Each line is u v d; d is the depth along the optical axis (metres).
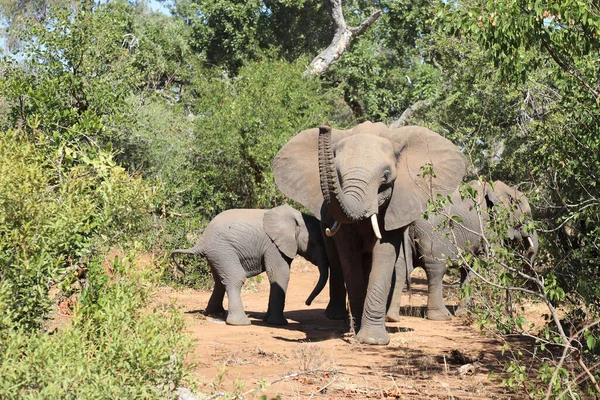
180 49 36.84
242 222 13.91
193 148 23.28
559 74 10.80
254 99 24.05
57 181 7.80
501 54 9.34
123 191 7.77
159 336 5.94
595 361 8.23
